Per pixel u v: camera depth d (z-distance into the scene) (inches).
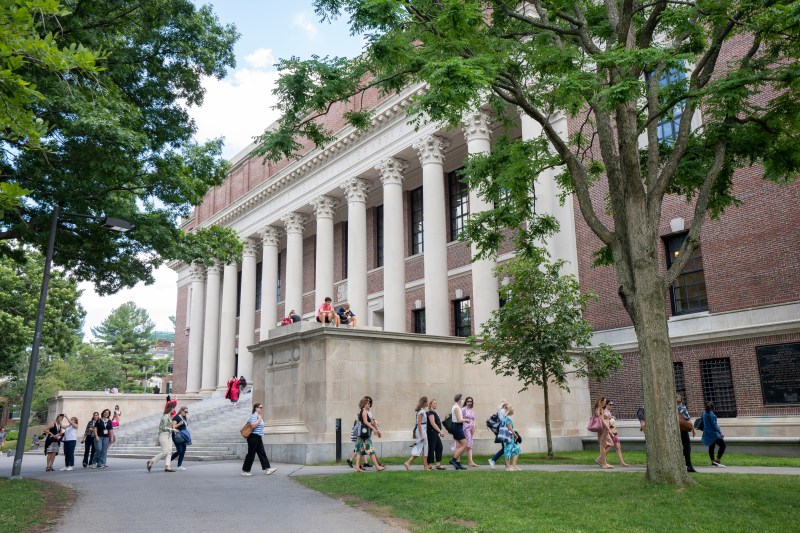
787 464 697.0
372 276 1699.1
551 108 631.2
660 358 500.7
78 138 647.8
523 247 722.8
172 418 809.5
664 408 492.1
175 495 536.1
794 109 558.9
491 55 531.8
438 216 1344.7
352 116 629.6
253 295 2039.9
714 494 443.2
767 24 498.9
